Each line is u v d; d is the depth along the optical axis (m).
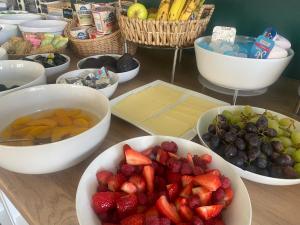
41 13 1.48
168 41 0.85
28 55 1.04
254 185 0.51
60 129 0.57
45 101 0.65
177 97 0.79
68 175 0.52
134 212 0.40
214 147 0.53
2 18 1.35
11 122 0.60
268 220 0.43
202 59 0.73
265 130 0.53
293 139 0.55
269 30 0.71
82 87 0.64
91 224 0.37
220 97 0.82
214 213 0.39
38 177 0.52
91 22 1.12
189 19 0.82
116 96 0.81
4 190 0.50
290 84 0.90
